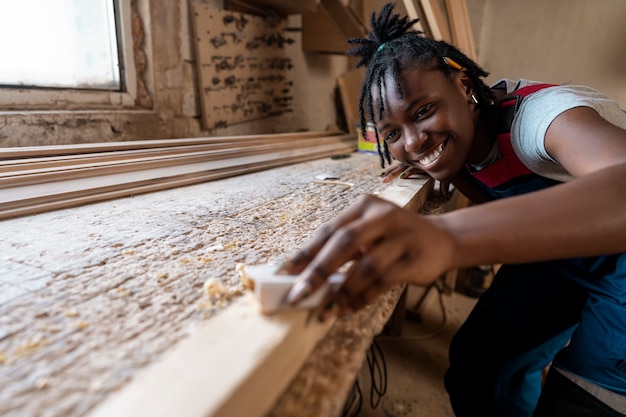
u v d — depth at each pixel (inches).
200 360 11.7
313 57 95.3
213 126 66.3
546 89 28.4
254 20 72.9
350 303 14.3
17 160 31.3
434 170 33.6
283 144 60.1
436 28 66.8
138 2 52.7
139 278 18.2
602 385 32.1
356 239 13.6
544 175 29.5
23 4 40.5
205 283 17.5
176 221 26.7
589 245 15.0
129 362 12.3
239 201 32.5
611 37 84.3
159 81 56.1
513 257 15.0
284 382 12.9
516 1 92.4
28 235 23.1
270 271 15.9
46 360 12.4
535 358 40.4
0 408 10.4
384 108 31.8
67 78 46.2
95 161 35.6
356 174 46.4
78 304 15.8
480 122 33.5
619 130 20.5
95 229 24.6
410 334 73.7
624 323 30.2
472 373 43.5
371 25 36.1
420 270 13.7
